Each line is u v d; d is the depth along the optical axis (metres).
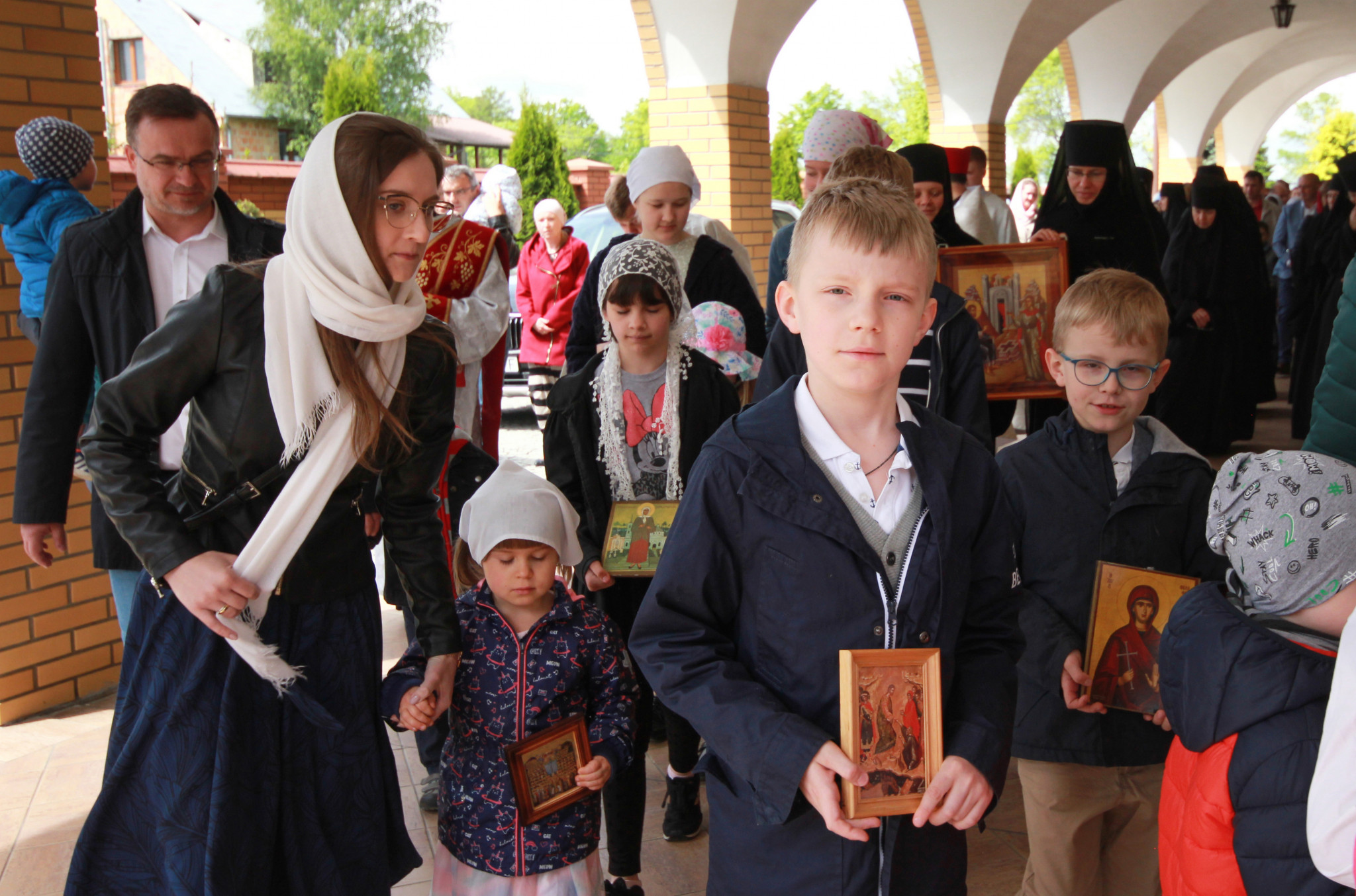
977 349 2.98
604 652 2.48
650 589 1.76
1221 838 1.65
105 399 1.95
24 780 3.68
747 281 4.53
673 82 9.12
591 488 3.10
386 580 3.65
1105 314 2.50
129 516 1.93
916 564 1.67
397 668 2.32
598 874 2.47
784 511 1.65
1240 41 25.55
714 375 3.20
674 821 3.28
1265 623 1.69
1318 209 10.81
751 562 1.70
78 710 4.25
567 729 2.35
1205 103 27.20
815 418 1.71
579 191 22.95
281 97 43.00
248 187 20.62
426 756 3.47
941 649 1.69
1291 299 9.56
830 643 1.66
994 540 1.79
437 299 3.85
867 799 1.57
